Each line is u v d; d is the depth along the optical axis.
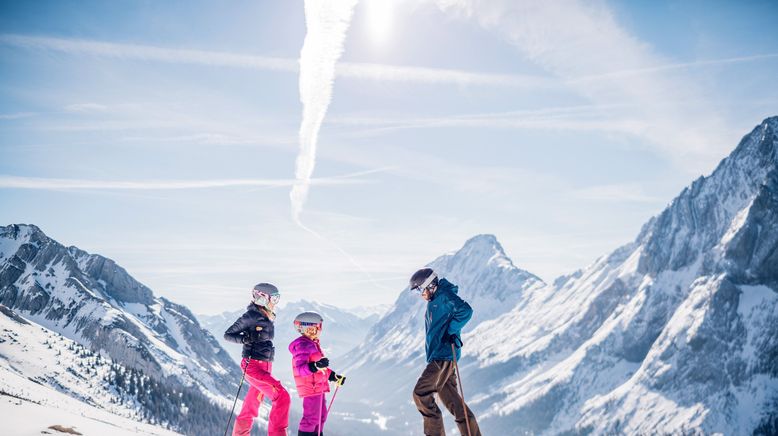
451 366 11.64
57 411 14.16
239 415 12.17
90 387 175.12
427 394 11.37
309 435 11.45
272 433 11.77
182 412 196.00
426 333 11.88
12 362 167.88
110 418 25.61
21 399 14.49
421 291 11.99
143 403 182.00
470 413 11.52
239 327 12.14
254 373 11.95
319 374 11.77
